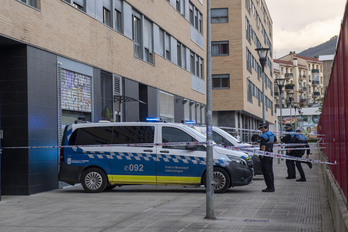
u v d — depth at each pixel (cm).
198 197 1141
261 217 834
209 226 754
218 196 1157
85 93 1588
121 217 853
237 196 1152
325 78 4919
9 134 1260
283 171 2064
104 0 1786
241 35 4200
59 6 1423
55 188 1390
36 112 1292
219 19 4253
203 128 1549
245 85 4306
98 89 1678
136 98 2055
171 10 2633
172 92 2608
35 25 1292
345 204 617
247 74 4456
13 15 1193
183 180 1247
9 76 1260
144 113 2205
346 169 617
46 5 1349
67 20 1470
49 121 1358
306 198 1097
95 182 1284
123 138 1288
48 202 1095
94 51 1653
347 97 611
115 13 1891
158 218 835
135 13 2116
